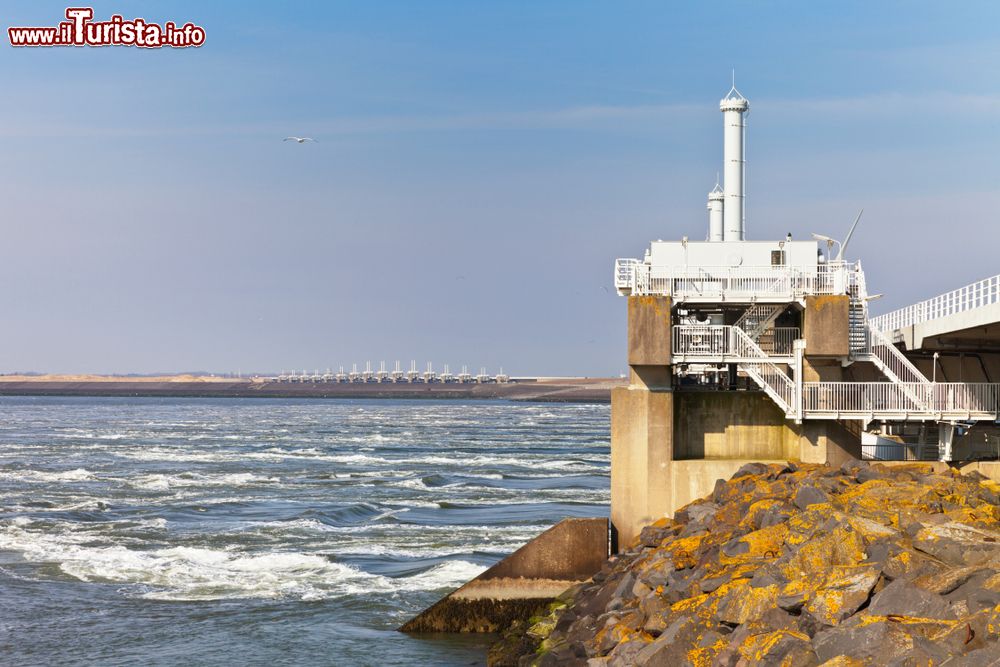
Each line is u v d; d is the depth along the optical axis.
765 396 41.94
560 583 38.19
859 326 41.78
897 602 20.92
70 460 116.12
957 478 35.47
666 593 28.48
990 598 20.03
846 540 24.70
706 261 42.84
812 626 21.80
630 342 40.72
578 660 28.41
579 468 109.50
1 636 39.69
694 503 38.94
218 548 57.31
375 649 37.22
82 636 39.69
